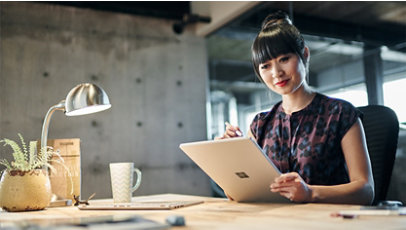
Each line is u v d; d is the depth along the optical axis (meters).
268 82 1.59
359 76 3.89
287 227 0.74
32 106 4.15
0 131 3.99
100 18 4.57
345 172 1.55
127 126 4.54
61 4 4.39
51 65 4.29
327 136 1.52
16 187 1.25
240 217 0.91
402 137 3.34
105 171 4.37
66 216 1.09
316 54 4.33
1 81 4.07
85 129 4.33
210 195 4.86
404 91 3.44
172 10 4.91
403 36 3.47
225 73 6.49
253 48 1.59
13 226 0.76
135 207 1.17
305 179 1.53
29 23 4.25
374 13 3.72
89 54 4.46
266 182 1.21
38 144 1.55
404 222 0.74
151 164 4.60
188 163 4.80
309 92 1.63
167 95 4.80
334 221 0.79
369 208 0.91
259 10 4.25
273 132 1.68
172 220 0.77
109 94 4.50
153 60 4.78
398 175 3.28
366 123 1.73
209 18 4.73
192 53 5.02
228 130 1.48
